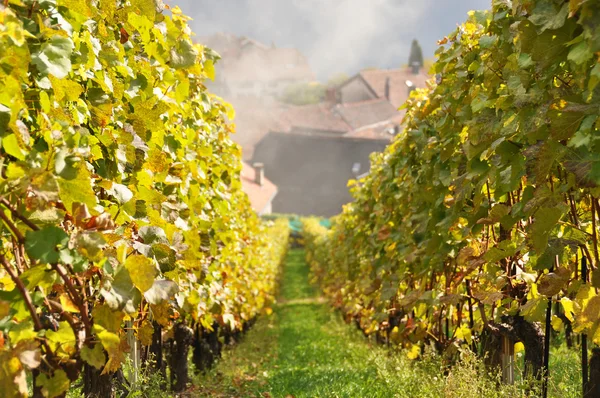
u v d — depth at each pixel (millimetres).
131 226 3330
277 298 25203
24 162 2119
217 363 8453
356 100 83125
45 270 2273
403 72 86062
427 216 5215
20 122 2115
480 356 4953
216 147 7180
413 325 6070
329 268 17062
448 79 4902
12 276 2107
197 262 4156
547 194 2855
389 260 6840
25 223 2164
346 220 12602
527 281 3820
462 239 4508
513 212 3227
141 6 3656
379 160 9602
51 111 2504
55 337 2197
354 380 6633
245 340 12336
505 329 4094
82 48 2838
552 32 2617
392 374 6258
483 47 3854
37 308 2379
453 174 4418
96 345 2326
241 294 10086
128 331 4191
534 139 2926
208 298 6234
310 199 56344
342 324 14797
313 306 21469
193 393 6473
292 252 47000
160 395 4836
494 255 3508
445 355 5250
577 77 2574
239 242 9859
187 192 5086
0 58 1952
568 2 2521
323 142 56594
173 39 3883
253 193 45500
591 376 3234
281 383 7328
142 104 3674
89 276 2639
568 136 2549
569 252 3537
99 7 3383
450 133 4574
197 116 5723
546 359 3746
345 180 55969
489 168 3629
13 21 1939
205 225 5523
